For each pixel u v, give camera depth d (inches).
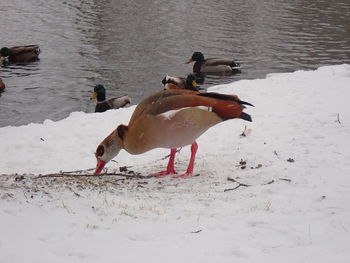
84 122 557.9
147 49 1178.0
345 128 471.5
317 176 325.4
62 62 1077.1
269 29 1391.5
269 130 482.9
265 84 696.4
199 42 1249.4
